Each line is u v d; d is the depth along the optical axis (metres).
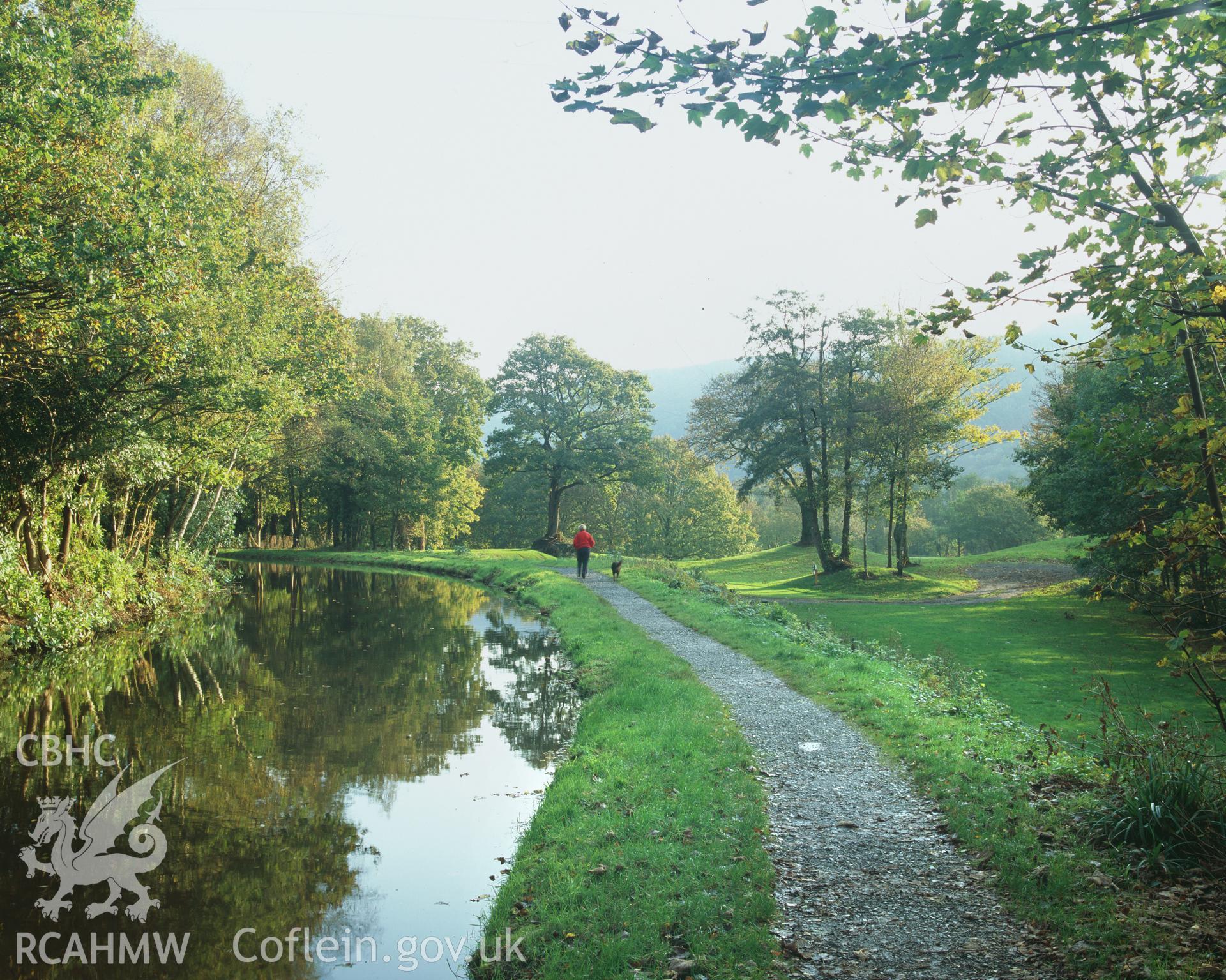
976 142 4.25
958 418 38.22
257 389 19.77
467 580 39.69
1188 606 5.06
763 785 7.77
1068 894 5.17
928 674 13.71
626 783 8.08
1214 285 4.26
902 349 38.19
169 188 14.50
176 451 21.25
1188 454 4.84
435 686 14.74
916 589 36.06
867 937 4.95
